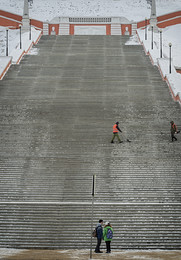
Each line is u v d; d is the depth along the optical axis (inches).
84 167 1306.6
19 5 4352.9
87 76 2074.3
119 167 1304.1
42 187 1209.4
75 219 1055.6
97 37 2827.3
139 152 1390.3
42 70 2158.0
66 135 1510.8
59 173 1277.1
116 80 2025.1
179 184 1215.6
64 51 2491.4
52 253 860.0
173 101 1788.9
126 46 2605.8
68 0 4539.9
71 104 1769.2
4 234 1011.3
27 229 1024.9
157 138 1481.3
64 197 1163.3
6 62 2170.3
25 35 2829.7
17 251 896.9
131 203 1098.7
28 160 1348.4
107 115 1668.3
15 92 1891.0
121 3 4473.4
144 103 1774.1
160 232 1011.3
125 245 976.9
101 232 871.7
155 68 2199.8
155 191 1182.3
